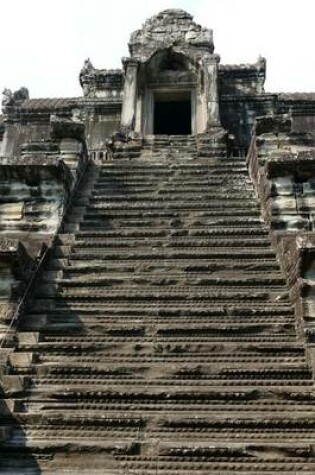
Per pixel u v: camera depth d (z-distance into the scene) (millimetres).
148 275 10844
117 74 24969
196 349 8789
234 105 23609
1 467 7078
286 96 24453
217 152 18984
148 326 9336
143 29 24141
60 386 8109
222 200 14234
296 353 8680
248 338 9102
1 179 13594
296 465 6887
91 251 11859
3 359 8508
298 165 13133
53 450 7199
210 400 7828
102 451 7160
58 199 13312
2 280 9781
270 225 12438
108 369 8352
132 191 14883
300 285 9250
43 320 9594
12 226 12961
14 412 7672
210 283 10516
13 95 25328
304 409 7641
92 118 23953
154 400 7863
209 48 23562
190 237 12375
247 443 7129
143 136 19781
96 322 9562
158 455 7086
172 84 23312
